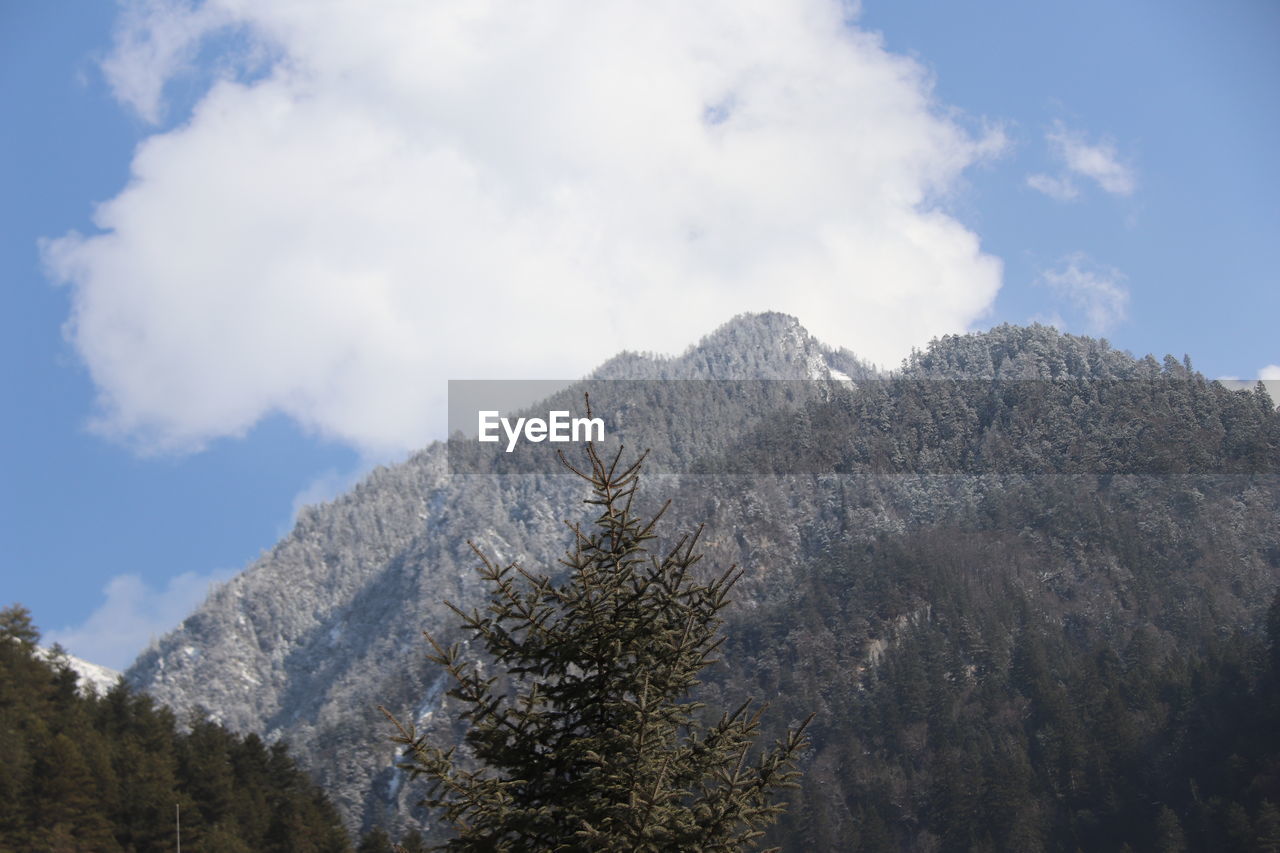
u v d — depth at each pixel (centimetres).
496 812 1228
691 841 1189
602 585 1313
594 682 1305
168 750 7481
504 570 1320
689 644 1309
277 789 7894
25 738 6412
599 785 1211
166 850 6162
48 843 5594
